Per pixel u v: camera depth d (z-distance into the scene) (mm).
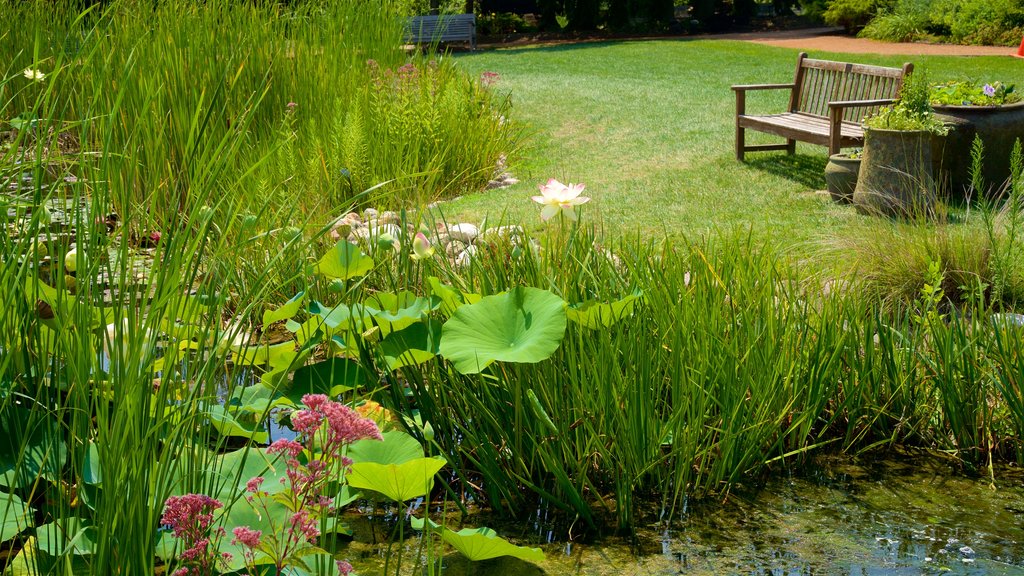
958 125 6172
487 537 2213
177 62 6266
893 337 3492
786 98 11086
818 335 3188
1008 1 18719
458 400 2965
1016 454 3039
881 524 2650
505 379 2938
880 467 3035
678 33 25984
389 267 3553
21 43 7398
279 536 2051
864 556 2467
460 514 2727
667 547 2535
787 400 3111
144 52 6172
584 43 22469
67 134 5531
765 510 2746
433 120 7340
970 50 17578
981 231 4484
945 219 4848
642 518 2705
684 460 2773
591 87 12766
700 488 2873
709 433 2881
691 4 26984
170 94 5852
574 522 2674
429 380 2973
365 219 5512
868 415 3215
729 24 27016
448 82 8586
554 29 27000
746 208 6195
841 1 22891
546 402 2873
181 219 2238
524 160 8328
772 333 3145
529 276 3242
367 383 2922
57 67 2309
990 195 6266
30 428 2281
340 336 3129
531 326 2660
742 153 7785
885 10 21656
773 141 8586
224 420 2441
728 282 3377
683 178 7211
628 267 3328
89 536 2018
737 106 7727
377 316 2906
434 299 3008
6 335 2365
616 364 2838
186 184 4867
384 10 9445
